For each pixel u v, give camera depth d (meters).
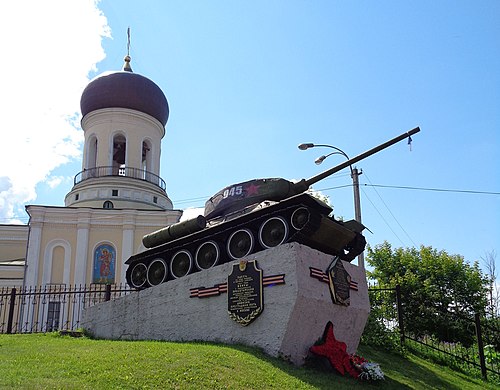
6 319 29.83
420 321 21.72
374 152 15.84
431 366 15.79
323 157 20.22
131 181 36.53
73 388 8.01
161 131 39.97
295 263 12.02
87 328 16.41
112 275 33.50
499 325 24.72
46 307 30.44
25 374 8.56
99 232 34.16
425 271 29.05
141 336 14.73
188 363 9.89
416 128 15.66
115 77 38.41
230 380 9.45
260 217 14.16
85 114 38.66
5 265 33.38
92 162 38.53
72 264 33.38
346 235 14.54
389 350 16.09
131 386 8.49
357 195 19.20
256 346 12.12
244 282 12.70
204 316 13.41
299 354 12.00
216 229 14.96
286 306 11.84
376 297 18.00
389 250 30.52
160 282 16.77
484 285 29.53
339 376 11.51
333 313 13.05
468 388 13.98
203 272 13.78
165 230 16.56
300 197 13.02
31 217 33.78
